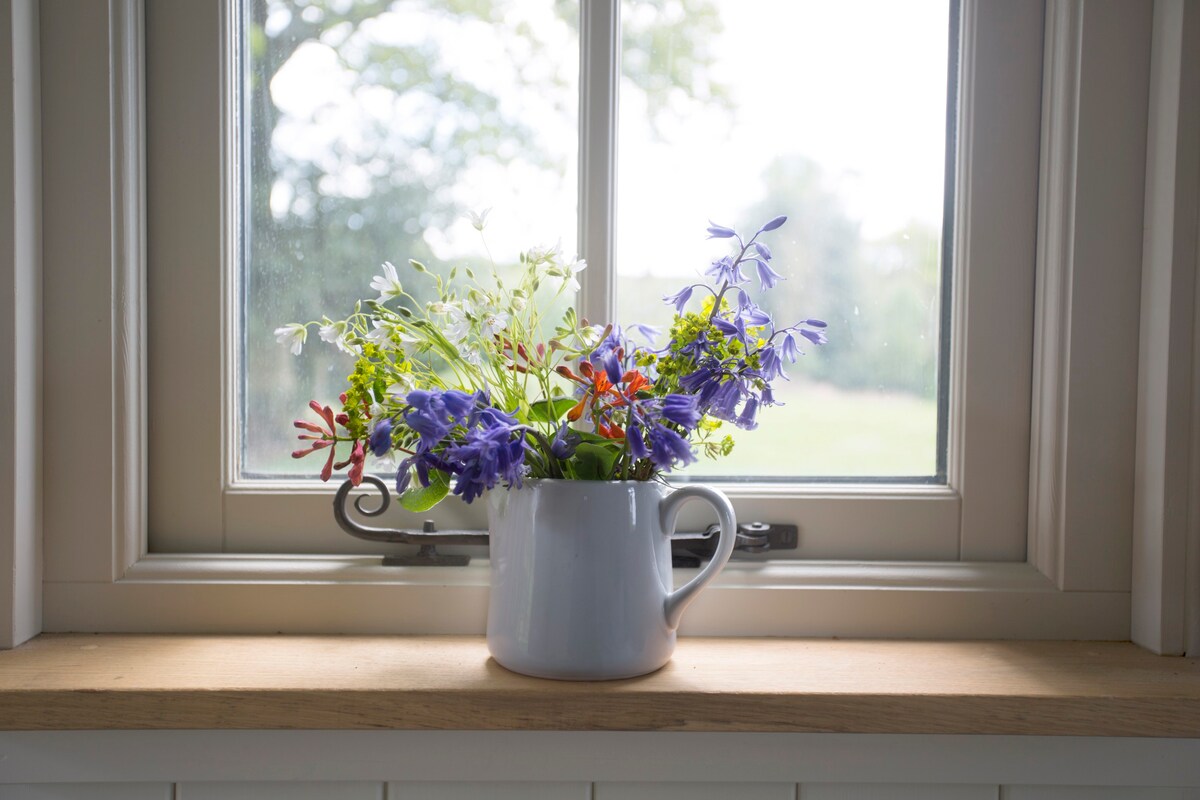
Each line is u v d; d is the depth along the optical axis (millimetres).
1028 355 854
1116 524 819
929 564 848
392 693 667
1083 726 672
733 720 671
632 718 668
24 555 769
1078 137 800
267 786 702
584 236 854
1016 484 860
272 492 855
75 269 789
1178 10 754
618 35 854
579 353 699
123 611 809
